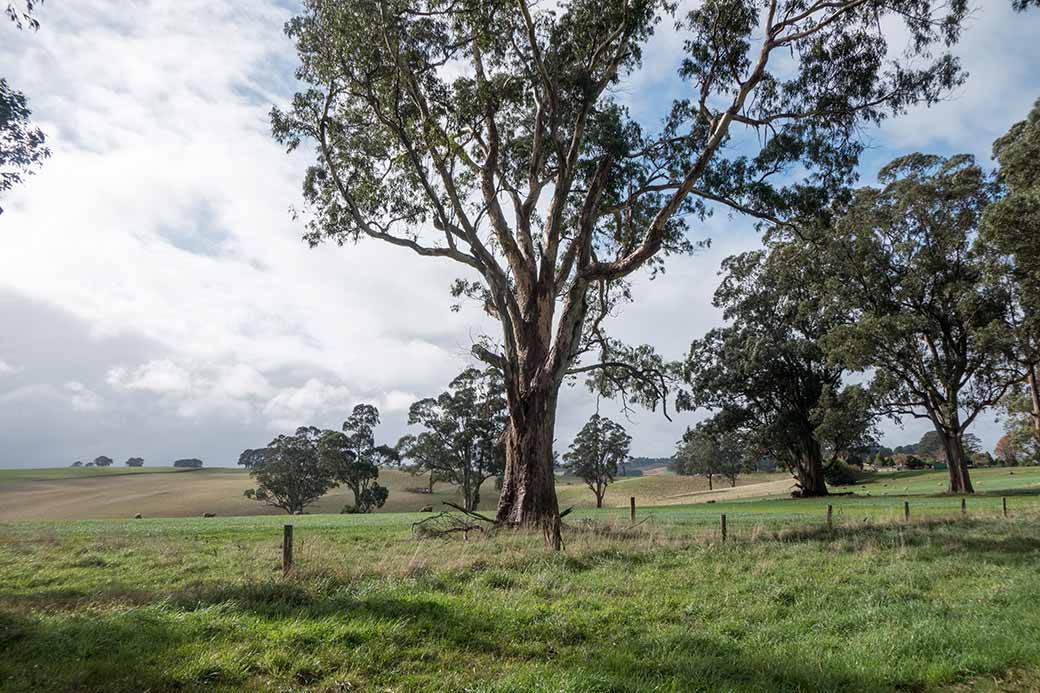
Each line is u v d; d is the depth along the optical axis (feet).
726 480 424.46
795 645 25.30
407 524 89.04
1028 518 76.84
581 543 53.72
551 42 79.66
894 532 59.62
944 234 157.58
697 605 32.30
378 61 77.46
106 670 20.07
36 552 51.70
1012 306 152.15
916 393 165.58
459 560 42.83
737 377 203.10
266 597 30.25
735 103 76.33
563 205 81.61
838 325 171.53
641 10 75.72
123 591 33.86
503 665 22.41
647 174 92.17
